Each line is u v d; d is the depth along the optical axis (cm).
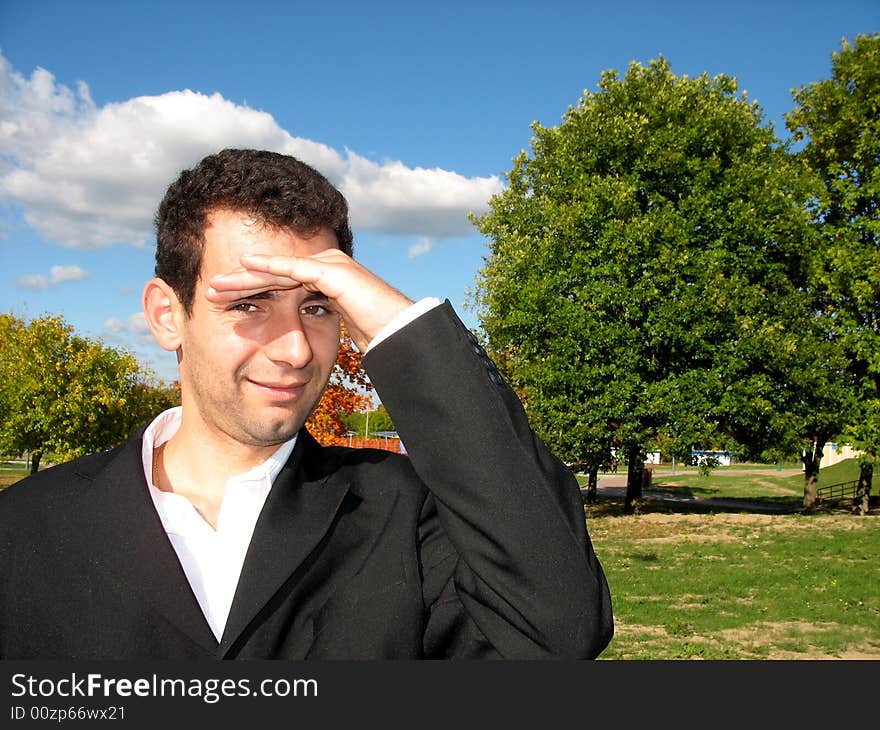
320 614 117
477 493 107
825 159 2403
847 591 1066
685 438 1966
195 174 118
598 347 2048
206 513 124
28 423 3067
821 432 2559
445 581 129
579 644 108
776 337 1936
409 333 112
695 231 2089
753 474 5966
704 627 867
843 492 3522
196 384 118
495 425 110
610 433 2062
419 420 111
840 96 2323
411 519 129
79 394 3034
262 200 114
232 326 112
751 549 1488
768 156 2277
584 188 2059
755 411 2016
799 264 2209
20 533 113
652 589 1092
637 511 2359
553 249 2130
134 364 3297
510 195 2392
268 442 117
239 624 108
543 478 110
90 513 113
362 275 116
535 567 106
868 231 2295
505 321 2134
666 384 2016
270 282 111
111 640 106
